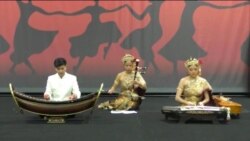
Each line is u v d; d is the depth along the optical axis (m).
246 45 10.21
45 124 6.36
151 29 10.11
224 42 10.20
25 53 10.06
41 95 10.05
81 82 10.12
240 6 10.18
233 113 7.00
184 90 6.96
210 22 10.17
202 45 10.17
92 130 5.98
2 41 10.03
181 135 5.72
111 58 10.12
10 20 10.03
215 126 6.30
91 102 6.41
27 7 10.02
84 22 10.09
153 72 10.16
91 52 10.12
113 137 5.59
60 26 10.06
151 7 10.09
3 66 10.05
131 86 7.73
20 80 10.09
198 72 6.96
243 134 5.81
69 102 6.28
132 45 10.10
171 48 10.16
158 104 8.78
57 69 6.75
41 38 10.05
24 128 6.07
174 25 10.13
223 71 10.23
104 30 10.09
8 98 9.54
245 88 10.23
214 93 10.12
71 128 6.09
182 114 6.49
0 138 5.47
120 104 7.72
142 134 5.77
